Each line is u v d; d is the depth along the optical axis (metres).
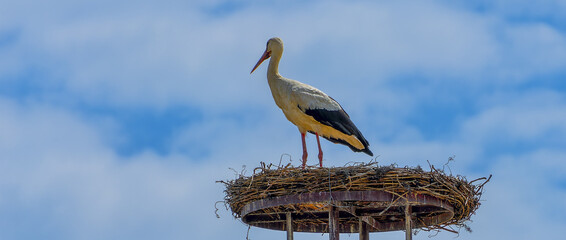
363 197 16.67
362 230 18.52
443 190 17.03
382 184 16.70
